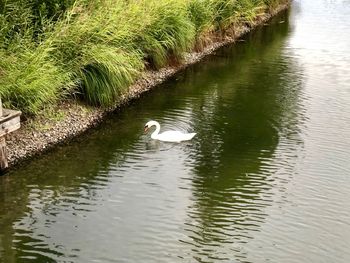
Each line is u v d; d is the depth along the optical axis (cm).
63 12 1511
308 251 905
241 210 1021
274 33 2523
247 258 883
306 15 2923
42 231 948
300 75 1884
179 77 1823
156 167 1181
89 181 1119
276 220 989
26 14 1423
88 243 917
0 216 991
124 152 1253
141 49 1711
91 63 1454
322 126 1420
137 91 1648
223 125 1422
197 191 1085
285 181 1127
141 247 909
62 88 1417
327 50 2223
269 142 1320
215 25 2266
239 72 1912
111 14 1570
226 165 1195
